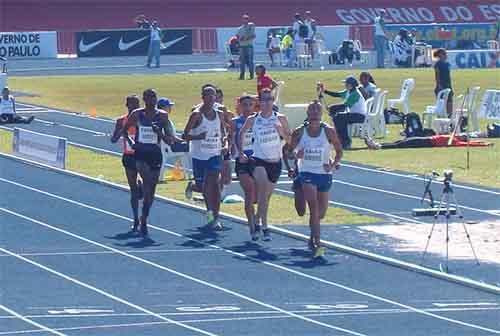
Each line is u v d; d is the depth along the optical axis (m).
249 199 35.84
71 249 34.81
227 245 35.47
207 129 36.94
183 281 30.77
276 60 109.50
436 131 61.75
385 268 32.53
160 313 27.16
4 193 45.09
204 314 27.09
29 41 120.19
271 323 26.23
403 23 145.75
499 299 28.92
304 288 30.05
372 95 62.47
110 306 27.84
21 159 54.12
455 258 33.69
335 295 29.30
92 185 47.19
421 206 42.09
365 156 55.22
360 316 27.02
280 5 143.50
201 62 113.69
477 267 32.50
